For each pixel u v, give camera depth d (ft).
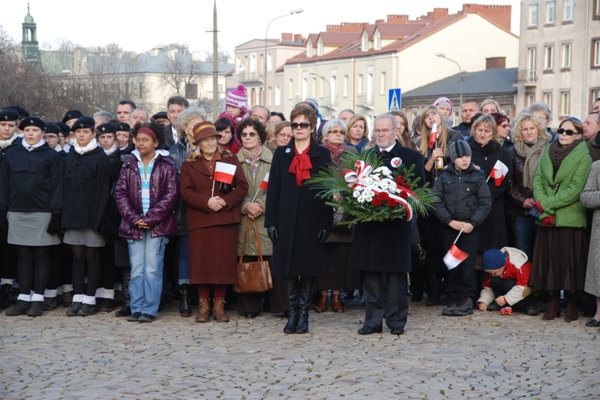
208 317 38.06
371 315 35.58
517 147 40.63
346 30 320.70
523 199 40.16
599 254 36.68
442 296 43.06
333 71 296.10
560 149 38.50
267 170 39.09
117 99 327.26
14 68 217.77
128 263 38.81
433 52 266.98
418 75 267.39
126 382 28.25
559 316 39.29
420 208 34.40
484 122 40.42
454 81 249.55
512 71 242.17
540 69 222.89
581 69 211.61
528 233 40.70
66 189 38.73
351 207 34.04
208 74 452.35
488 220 40.14
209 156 37.88
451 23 266.77
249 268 37.81
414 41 266.16
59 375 29.09
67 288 41.78
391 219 34.35
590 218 38.29
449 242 39.01
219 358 31.32
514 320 38.24
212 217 37.24
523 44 227.61
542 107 41.34
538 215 38.81
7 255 40.75
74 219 38.58
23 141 39.40
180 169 38.78
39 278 39.19
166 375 29.09
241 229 38.58
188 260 38.50
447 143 41.88
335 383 28.19
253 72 346.13
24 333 35.29
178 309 40.83
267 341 34.09
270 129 43.27
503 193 40.47
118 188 37.86
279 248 35.45
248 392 27.22
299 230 35.27
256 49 346.95
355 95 285.02
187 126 38.27
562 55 216.74
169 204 37.65
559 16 216.95
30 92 217.15
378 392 27.25
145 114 45.70
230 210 37.45
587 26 209.87
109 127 40.01
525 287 39.19
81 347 32.89
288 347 33.04
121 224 37.81
